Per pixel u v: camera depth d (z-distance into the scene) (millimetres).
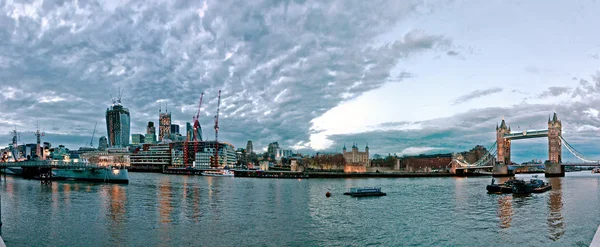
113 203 102500
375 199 124500
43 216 82062
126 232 68625
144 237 65312
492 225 77688
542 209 98625
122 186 160625
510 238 66812
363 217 87000
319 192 149625
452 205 107875
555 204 108188
